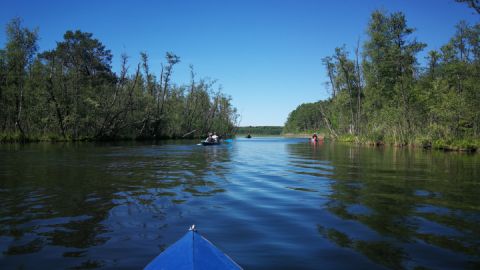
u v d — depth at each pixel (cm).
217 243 585
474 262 512
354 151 3108
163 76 5866
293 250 555
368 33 4841
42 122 4319
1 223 694
